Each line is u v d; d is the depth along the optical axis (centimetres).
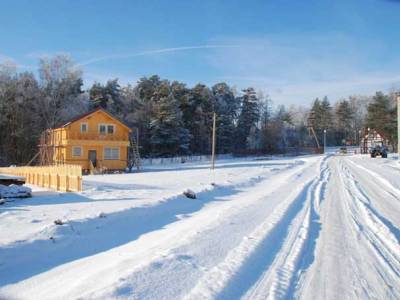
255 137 10375
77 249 899
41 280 674
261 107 11231
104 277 642
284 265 734
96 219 1162
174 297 554
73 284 626
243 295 577
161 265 687
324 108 13312
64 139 4728
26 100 6272
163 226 1188
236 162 6556
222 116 9238
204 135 8950
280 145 10675
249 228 1060
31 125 6222
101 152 4812
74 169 2238
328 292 607
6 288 638
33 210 1384
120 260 754
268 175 3466
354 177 3077
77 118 4722
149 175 3706
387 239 986
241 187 2417
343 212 1392
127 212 1300
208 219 1215
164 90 8538
